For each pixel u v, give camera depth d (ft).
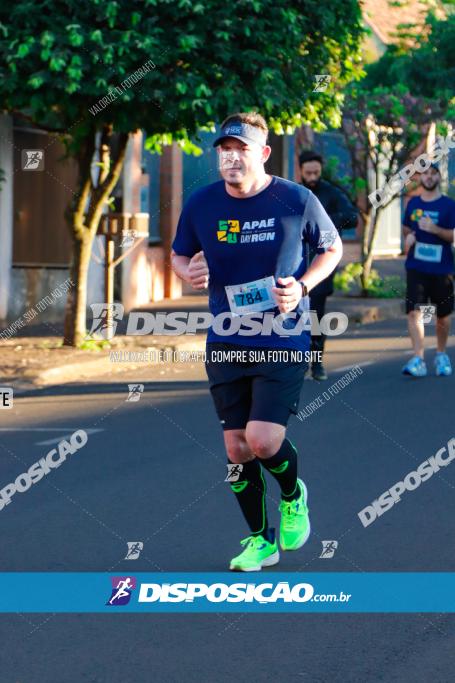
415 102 147.13
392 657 31.24
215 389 39.29
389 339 112.47
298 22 95.61
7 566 39.78
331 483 51.78
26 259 122.62
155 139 107.45
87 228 100.63
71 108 88.69
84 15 86.43
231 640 32.60
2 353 95.14
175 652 31.73
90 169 100.17
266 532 39.55
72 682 29.63
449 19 171.53
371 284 152.35
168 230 146.41
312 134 176.14
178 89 87.45
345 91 141.59
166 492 50.65
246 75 92.22
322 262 38.81
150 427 67.05
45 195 124.57
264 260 38.47
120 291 134.10
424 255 84.64
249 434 38.19
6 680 29.76
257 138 38.04
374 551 41.22
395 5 190.08
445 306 85.46
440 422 66.80
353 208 77.66
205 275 37.81
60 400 77.56
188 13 88.99
